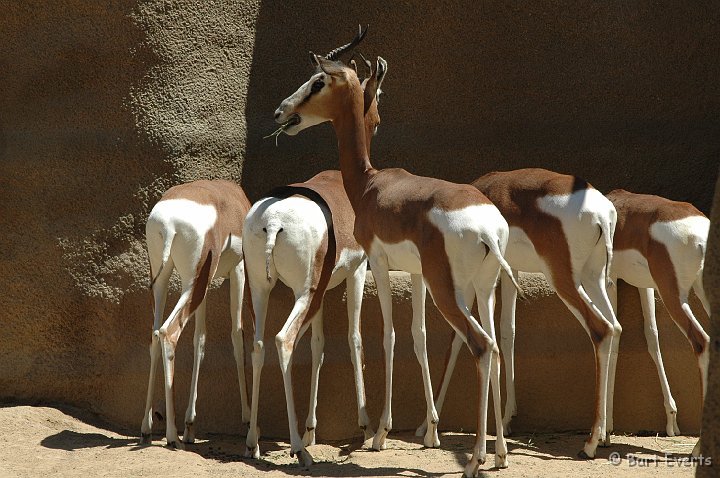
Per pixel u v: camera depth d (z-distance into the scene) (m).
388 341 14.39
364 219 14.27
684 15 19.97
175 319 13.66
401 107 19.97
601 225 13.76
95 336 16.41
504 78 20.11
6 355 16.47
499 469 12.88
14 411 15.52
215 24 18.09
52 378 16.34
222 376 16.11
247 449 13.80
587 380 16.22
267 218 13.40
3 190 16.86
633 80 20.02
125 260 16.66
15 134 16.98
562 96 20.11
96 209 16.77
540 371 16.25
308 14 19.56
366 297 16.30
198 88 17.70
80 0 17.02
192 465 12.77
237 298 15.46
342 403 16.11
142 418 16.06
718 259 8.95
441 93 20.03
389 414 14.44
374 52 19.89
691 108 19.98
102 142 16.94
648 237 14.42
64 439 14.22
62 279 16.55
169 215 13.71
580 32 20.05
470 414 16.19
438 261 12.48
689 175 19.75
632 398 16.06
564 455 14.14
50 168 16.84
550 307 16.31
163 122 17.16
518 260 14.67
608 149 19.88
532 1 19.98
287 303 16.20
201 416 16.02
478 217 12.34
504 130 20.08
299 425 16.09
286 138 18.95
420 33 19.97
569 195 14.02
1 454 13.24
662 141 19.86
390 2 19.89
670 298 14.09
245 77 18.50
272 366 16.11
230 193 15.31
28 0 17.00
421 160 19.91
